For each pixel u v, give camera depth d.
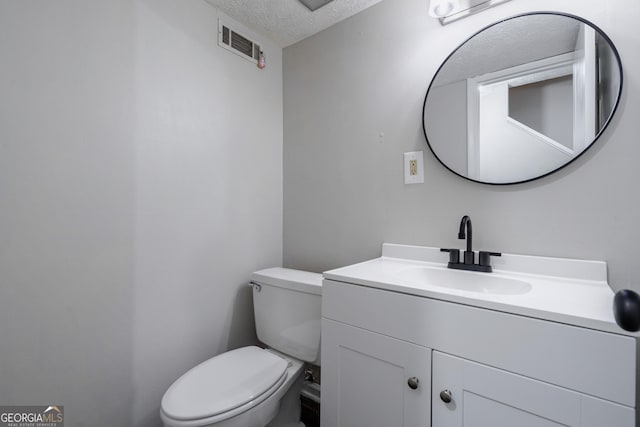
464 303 0.74
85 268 1.04
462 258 1.17
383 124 1.42
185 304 1.35
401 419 0.85
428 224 1.28
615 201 0.91
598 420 0.58
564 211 0.99
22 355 0.92
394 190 1.38
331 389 1.01
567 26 0.99
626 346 0.56
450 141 1.21
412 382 0.81
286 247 1.83
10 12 0.89
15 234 0.90
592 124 0.94
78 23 1.02
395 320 0.86
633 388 0.55
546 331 0.64
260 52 1.70
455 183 1.21
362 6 1.47
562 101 0.99
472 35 1.17
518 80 1.08
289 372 1.25
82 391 1.04
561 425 0.62
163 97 1.27
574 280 0.95
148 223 1.22
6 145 0.88
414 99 1.33
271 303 1.43
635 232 0.88
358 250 1.51
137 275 1.18
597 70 0.93
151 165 1.23
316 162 1.68
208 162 1.44
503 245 1.10
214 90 1.47
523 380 0.66
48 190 0.96
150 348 1.22
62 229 0.99
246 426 0.97
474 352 0.72
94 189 1.06
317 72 1.68
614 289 0.91
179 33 1.33
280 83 1.84
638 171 0.88
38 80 0.94
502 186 1.11
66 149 1.00
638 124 0.88
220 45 1.49
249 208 1.65
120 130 1.13
